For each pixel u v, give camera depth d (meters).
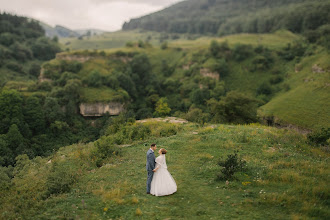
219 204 8.08
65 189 10.30
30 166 19.06
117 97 91.44
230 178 10.14
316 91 72.00
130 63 122.12
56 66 99.56
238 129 20.92
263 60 109.25
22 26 183.00
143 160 14.07
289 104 71.00
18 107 64.94
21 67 124.62
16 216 8.19
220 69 110.25
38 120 68.62
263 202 7.95
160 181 9.06
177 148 16.00
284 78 99.12
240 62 115.31
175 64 129.62
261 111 71.50
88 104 87.19
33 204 9.01
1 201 10.53
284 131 20.39
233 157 10.60
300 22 167.12
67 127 73.94
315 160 12.48
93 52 114.31
